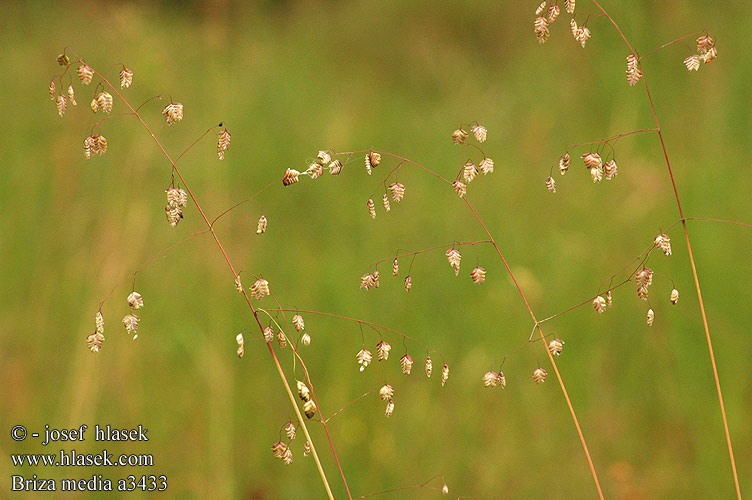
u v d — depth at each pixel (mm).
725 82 8094
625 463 4289
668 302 5293
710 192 6266
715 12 8570
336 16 12664
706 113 7879
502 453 4324
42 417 4309
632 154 7500
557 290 5594
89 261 5285
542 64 9461
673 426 4477
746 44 8047
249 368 4863
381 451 4324
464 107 9742
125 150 6738
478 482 4148
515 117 8961
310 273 5773
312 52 11711
